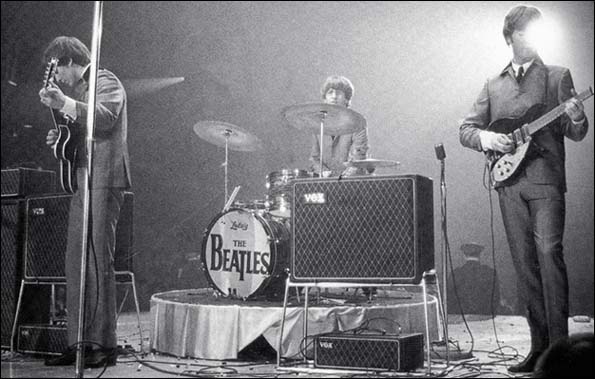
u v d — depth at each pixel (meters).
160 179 9.95
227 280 4.39
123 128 3.88
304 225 3.51
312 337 3.55
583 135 3.38
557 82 3.51
